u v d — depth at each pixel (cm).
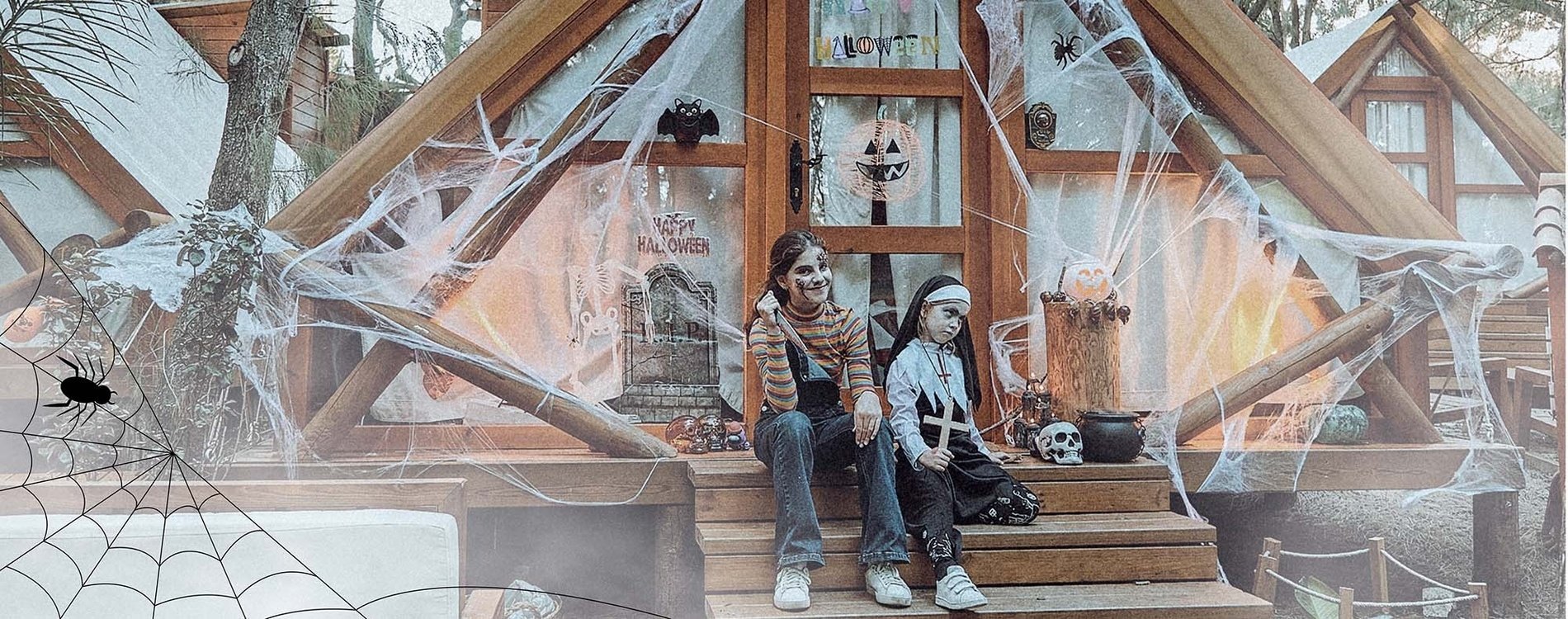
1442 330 389
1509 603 372
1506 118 397
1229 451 364
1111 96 396
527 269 370
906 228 388
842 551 296
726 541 295
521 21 365
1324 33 401
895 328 387
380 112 365
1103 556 302
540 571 366
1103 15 393
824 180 387
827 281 307
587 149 372
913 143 392
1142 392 391
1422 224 386
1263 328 394
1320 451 367
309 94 359
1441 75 400
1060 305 355
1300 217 394
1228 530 392
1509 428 386
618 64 374
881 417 288
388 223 356
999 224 389
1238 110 392
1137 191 395
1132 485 330
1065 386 351
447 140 360
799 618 270
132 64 351
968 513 304
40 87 345
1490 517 375
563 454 356
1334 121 388
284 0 351
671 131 376
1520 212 396
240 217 342
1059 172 393
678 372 377
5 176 342
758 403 376
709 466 329
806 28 388
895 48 392
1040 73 394
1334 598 324
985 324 389
